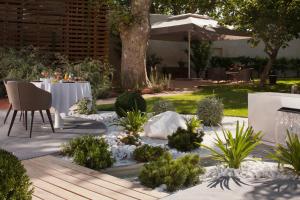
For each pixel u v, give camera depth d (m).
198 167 4.53
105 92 12.85
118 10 14.00
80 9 14.92
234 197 3.70
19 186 2.76
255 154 5.68
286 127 5.54
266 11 14.41
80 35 14.96
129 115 6.99
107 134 7.03
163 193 3.82
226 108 10.57
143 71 14.53
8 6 13.80
